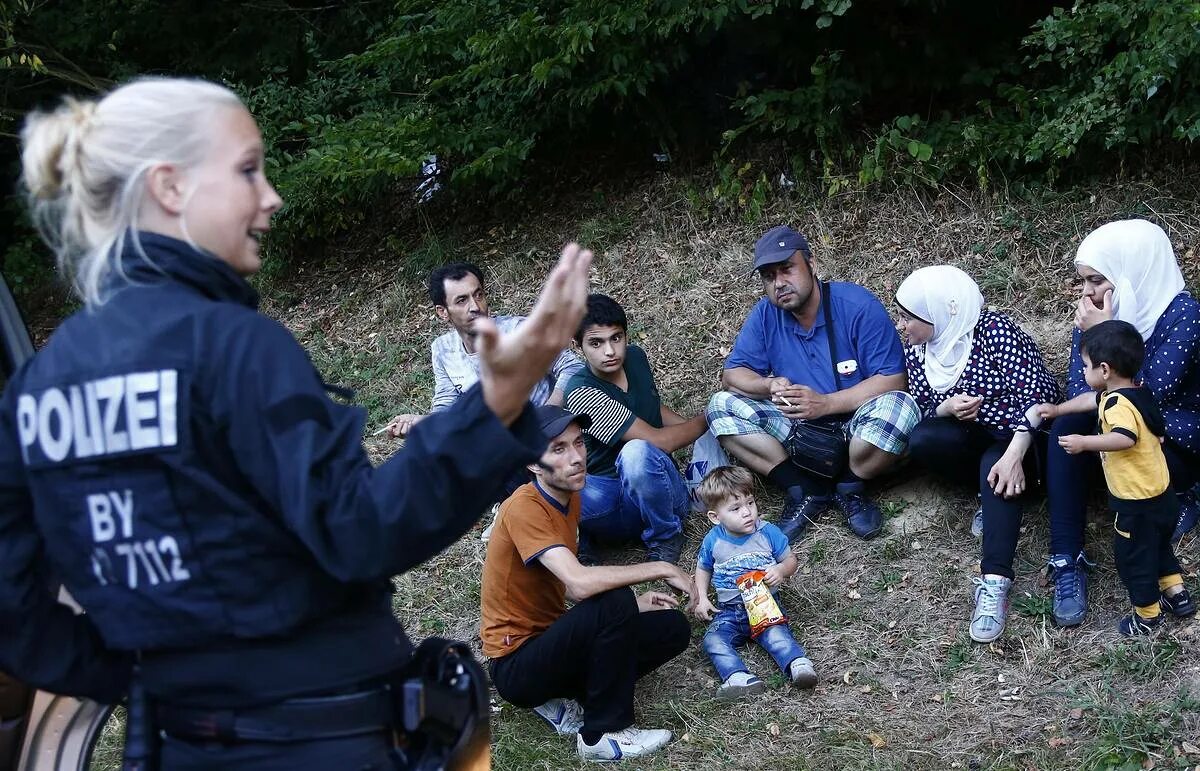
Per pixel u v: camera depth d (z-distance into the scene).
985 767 3.31
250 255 1.62
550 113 6.79
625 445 4.46
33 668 1.68
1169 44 4.82
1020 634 3.80
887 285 5.68
